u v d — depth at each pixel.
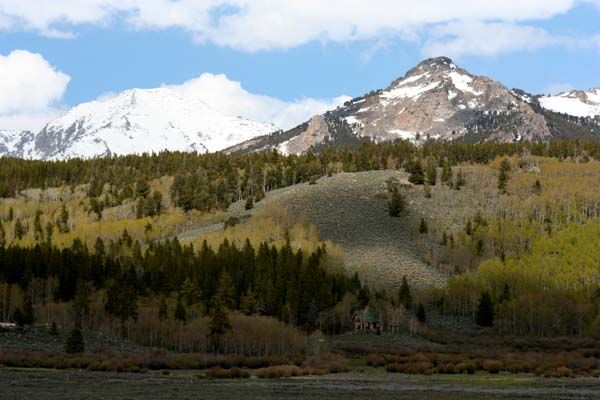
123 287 167.25
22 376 101.88
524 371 130.75
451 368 129.25
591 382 107.12
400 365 134.00
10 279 190.00
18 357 124.06
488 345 180.00
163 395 81.00
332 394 85.50
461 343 183.12
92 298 177.75
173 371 126.25
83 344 138.50
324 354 157.38
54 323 149.88
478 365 136.62
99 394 80.88
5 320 165.38
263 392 86.75
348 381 108.06
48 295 187.75
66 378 101.00
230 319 165.38
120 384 94.25
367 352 167.12
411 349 169.00
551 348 175.25
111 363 123.44
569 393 88.75
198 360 136.75
